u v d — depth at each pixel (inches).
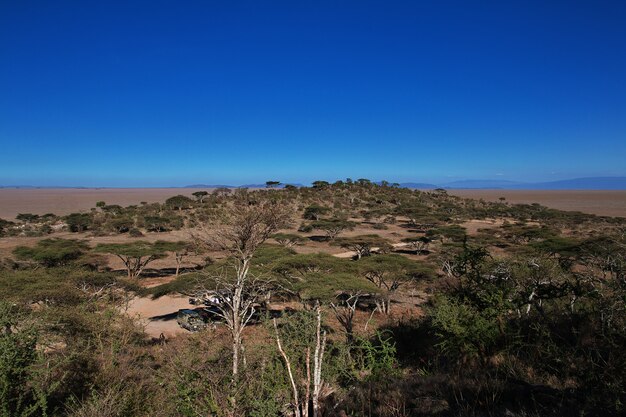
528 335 263.1
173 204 3870.6
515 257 350.0
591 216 3592.5
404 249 2187.5
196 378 244.4
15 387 237.1
